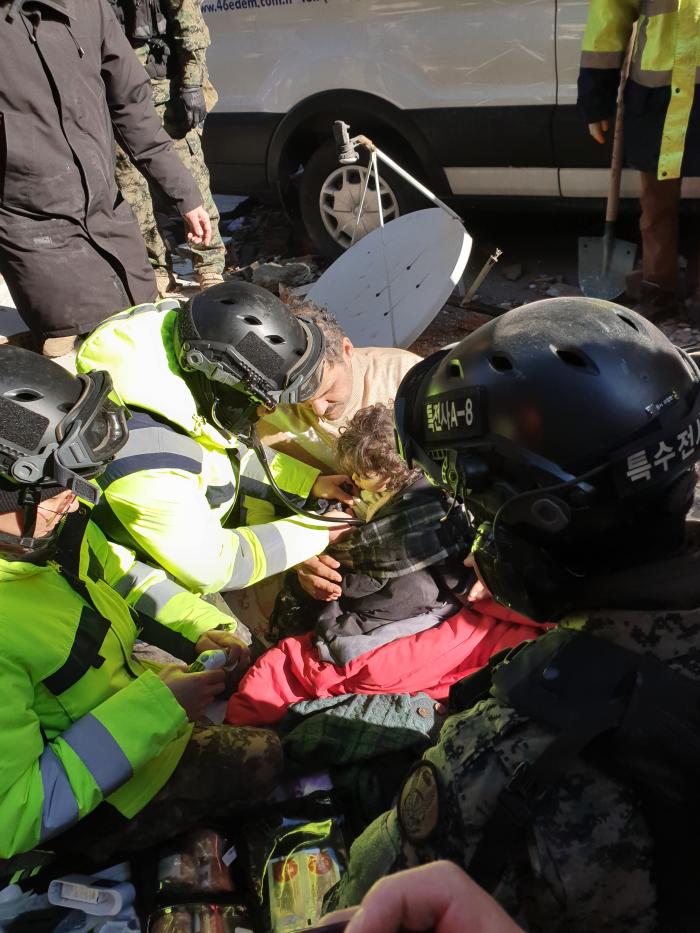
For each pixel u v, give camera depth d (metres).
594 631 0.95
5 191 3.25
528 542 0.99
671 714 0.87
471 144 4.57
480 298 4.75
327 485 2.66
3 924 1.66
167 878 1.81
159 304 2.30
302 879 1.78
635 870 0.86
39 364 1.60
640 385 0.94
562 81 4.21
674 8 3.64
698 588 0.93
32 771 1.56
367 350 3.11
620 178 4.11
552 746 0.88
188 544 2.13
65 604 1.68
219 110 5.37
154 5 4.40
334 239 5.25
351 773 2.10
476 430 0.98
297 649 2.48
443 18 4.40
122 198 3.55
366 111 4.81
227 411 2.19
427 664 2.34
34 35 3.12
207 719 2.31
